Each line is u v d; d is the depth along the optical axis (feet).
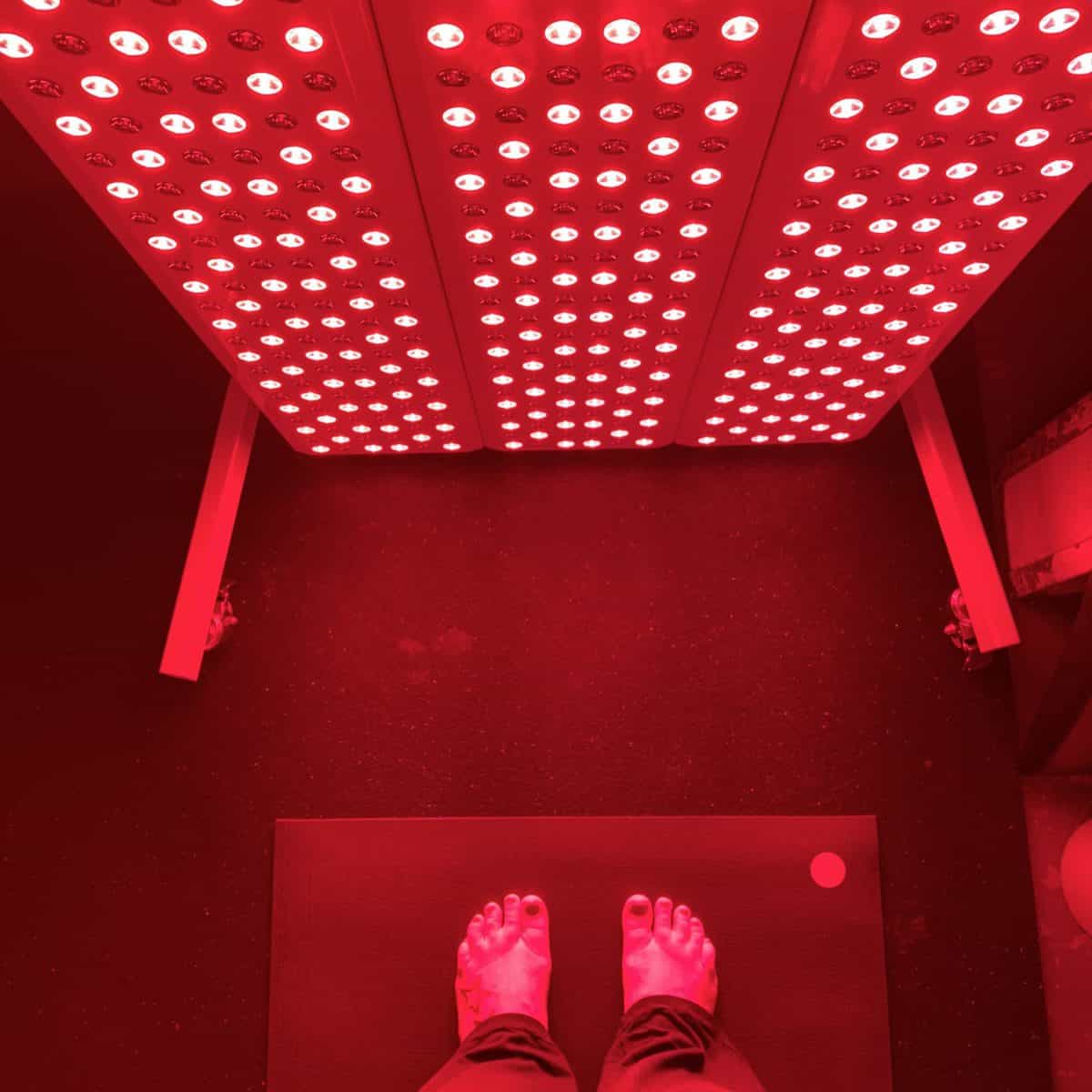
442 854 3.62
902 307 2.59
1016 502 3.52
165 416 3.94
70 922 3.58
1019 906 3.52
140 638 3.79
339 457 3.96
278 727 3.73
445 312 2.60
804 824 3.59
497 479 3.93
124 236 2.24
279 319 2.63
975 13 1.64
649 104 1.84
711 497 3.89
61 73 1.75
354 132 1.89
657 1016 3.23
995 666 3.70
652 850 3.60
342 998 3.51
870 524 3.84
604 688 3.74
